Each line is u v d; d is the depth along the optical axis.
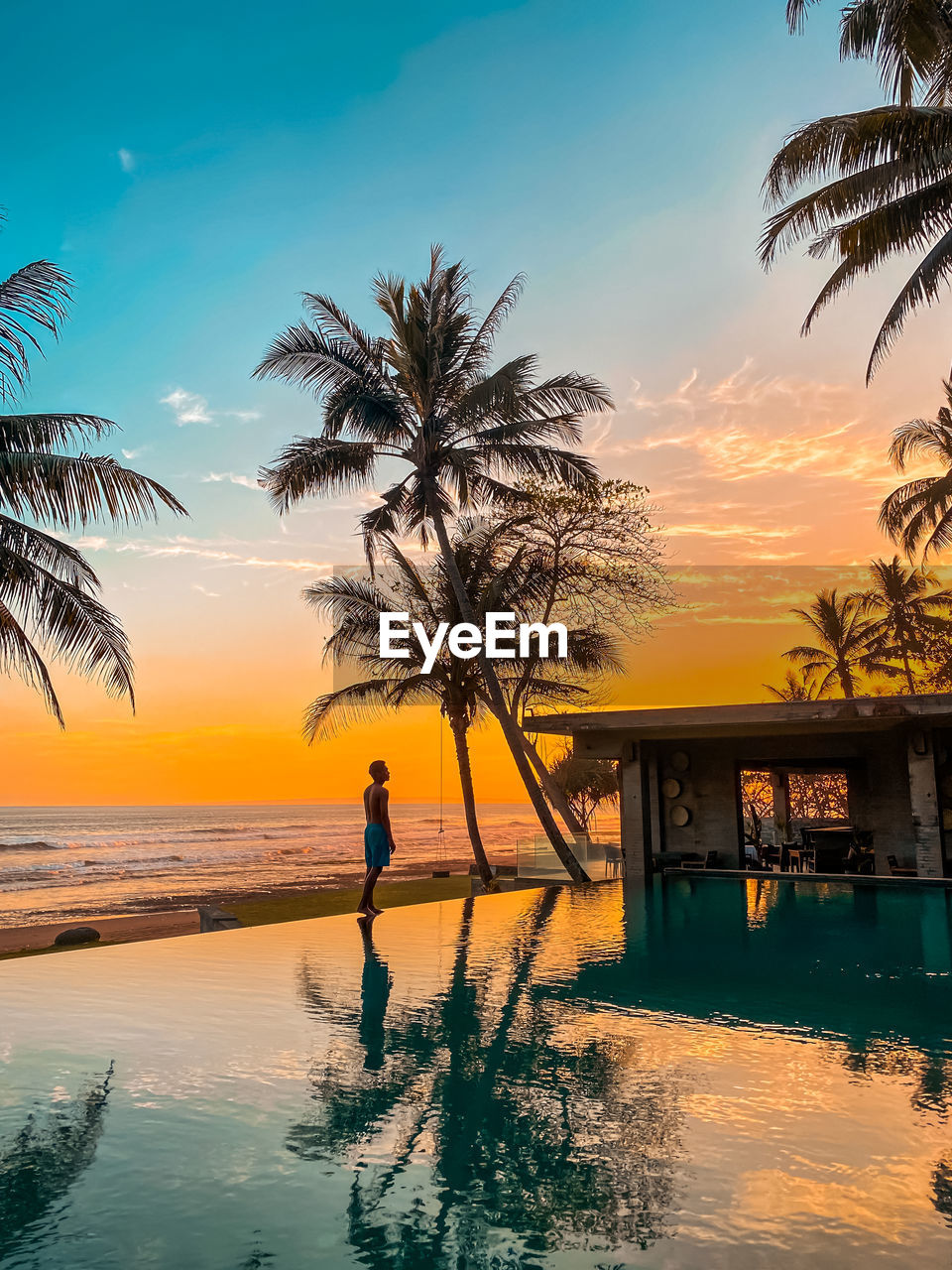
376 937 9.62
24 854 66.50
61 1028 5.73
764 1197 3.27
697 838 16.52
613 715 14.05
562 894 14.04
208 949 8.89
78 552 16.77
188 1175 3.53
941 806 14.06
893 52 14.92
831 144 15.16
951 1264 2.80
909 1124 3.97
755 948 8.70
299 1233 3.06
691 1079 4.65
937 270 15.97
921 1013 6.05
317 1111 4.21
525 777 19.98
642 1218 3.12
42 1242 3.00
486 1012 6.12
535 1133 3.91
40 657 17.08
